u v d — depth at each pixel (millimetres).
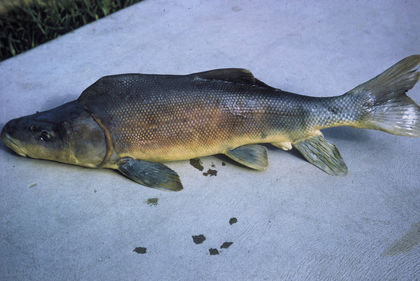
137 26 912
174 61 830
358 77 808
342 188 620
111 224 571
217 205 595
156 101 586
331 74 812
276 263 540
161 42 874
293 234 567
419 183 629
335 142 683
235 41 883
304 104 608
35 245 548
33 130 595
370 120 615
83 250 546
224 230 569
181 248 550
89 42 868
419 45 884
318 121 614
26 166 629
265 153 626
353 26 928
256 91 604
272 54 854
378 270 536
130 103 587
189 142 600
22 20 918
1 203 587
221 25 923
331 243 560
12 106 727
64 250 545
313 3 991
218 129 599
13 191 600
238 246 554
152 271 529
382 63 838
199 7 973
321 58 848
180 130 591
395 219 586
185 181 620
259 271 532
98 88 601
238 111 596
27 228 564
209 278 525
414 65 593
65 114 593
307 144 634
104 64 819
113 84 598
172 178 606
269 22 935
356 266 539
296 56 851
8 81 773
